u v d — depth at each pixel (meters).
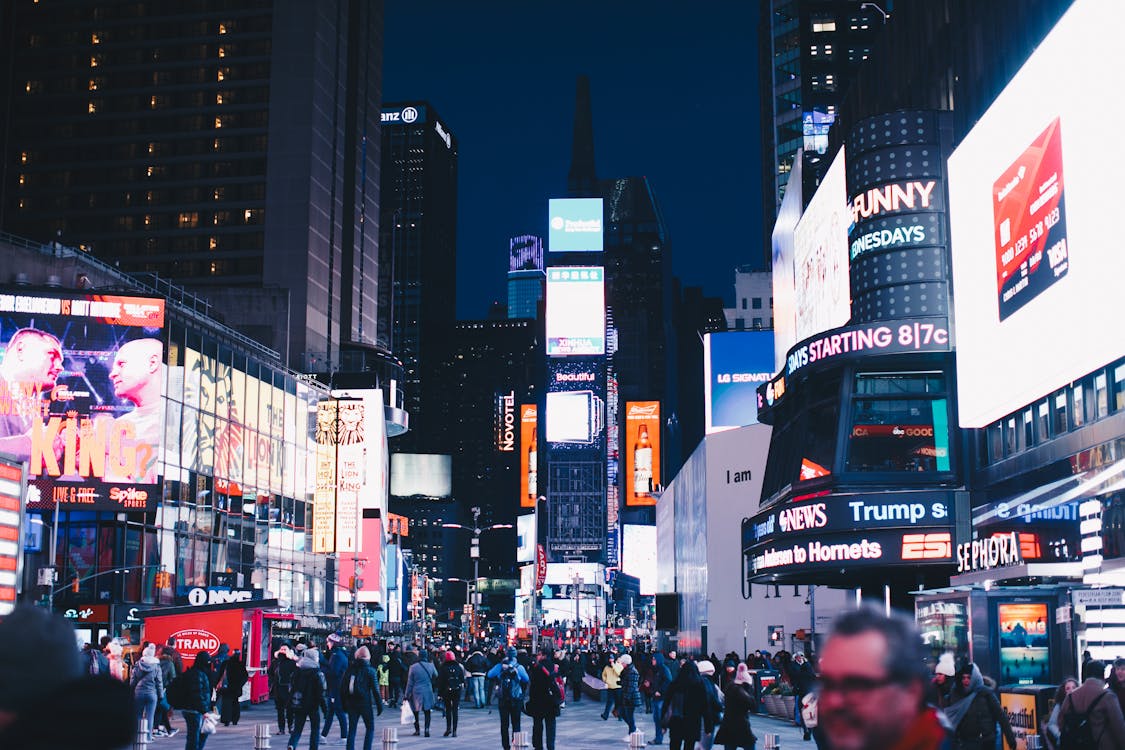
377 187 172.62
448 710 34.84
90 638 69.81
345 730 31.00
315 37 155.25
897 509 45.56
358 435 105.31
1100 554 34.97
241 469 88.12
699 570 102.81
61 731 3.26
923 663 2.85
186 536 78.94
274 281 148.38
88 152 155.50
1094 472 35.81
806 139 146.00
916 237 47.59
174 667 34.09
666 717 24.39
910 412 47.53
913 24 54.84
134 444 71.81
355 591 104.50
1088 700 13.59
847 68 174.62
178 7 157.62
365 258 166.62
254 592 70.75
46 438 70.44
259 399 92.06
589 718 45.28
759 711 48.88
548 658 29.41
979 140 43.84
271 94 153.75
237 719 38.03
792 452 51.91
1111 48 33.53
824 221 62.62
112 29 158.12
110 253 152.50
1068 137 36.31
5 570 25.67
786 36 179.38
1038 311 38.47
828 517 46.31
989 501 44.06
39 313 71.50
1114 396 35.28
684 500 116.12
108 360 72.19
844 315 57.56
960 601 27.75
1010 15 42.69
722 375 123.81
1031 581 29.61
